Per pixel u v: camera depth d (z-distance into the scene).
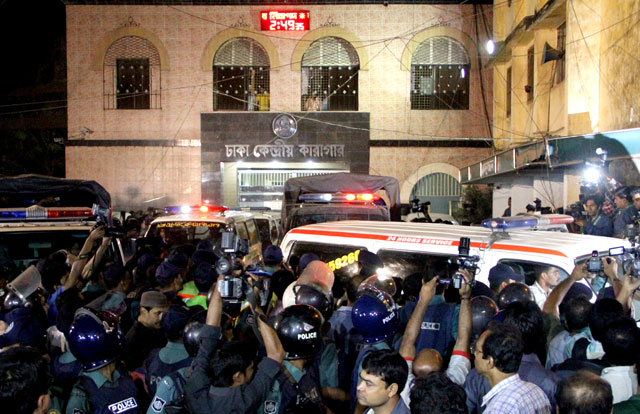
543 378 3.78
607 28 14.14
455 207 25.69
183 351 4.20
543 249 5.67
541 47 18.12
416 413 2.96
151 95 25.95
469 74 25.52
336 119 24.94
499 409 3.31
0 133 29.36
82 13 25.89
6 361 3.00
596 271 4.80
